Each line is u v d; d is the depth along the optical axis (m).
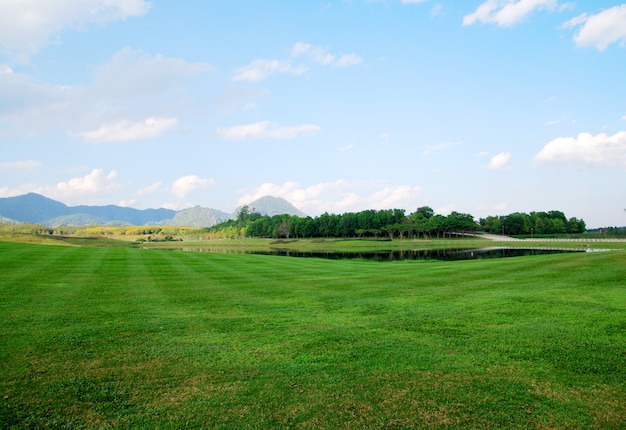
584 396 5.88
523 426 5.08
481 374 6.71
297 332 9.45
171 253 35.69
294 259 36.38
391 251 87.62
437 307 11.95
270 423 5.18
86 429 5.03
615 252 25.02
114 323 10.30
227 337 9.05
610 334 8.67
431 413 5.41
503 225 169.25
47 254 27.94
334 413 5.43
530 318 10.21
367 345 8.35
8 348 8.10
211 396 5.95
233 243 144.00
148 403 5.73
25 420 5.21
